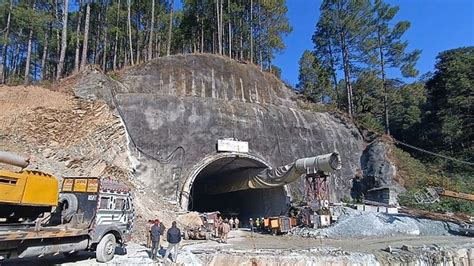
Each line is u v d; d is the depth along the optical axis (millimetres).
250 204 41312
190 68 41094
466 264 21203
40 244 13086
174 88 38969
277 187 35188
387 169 38875
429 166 47438
